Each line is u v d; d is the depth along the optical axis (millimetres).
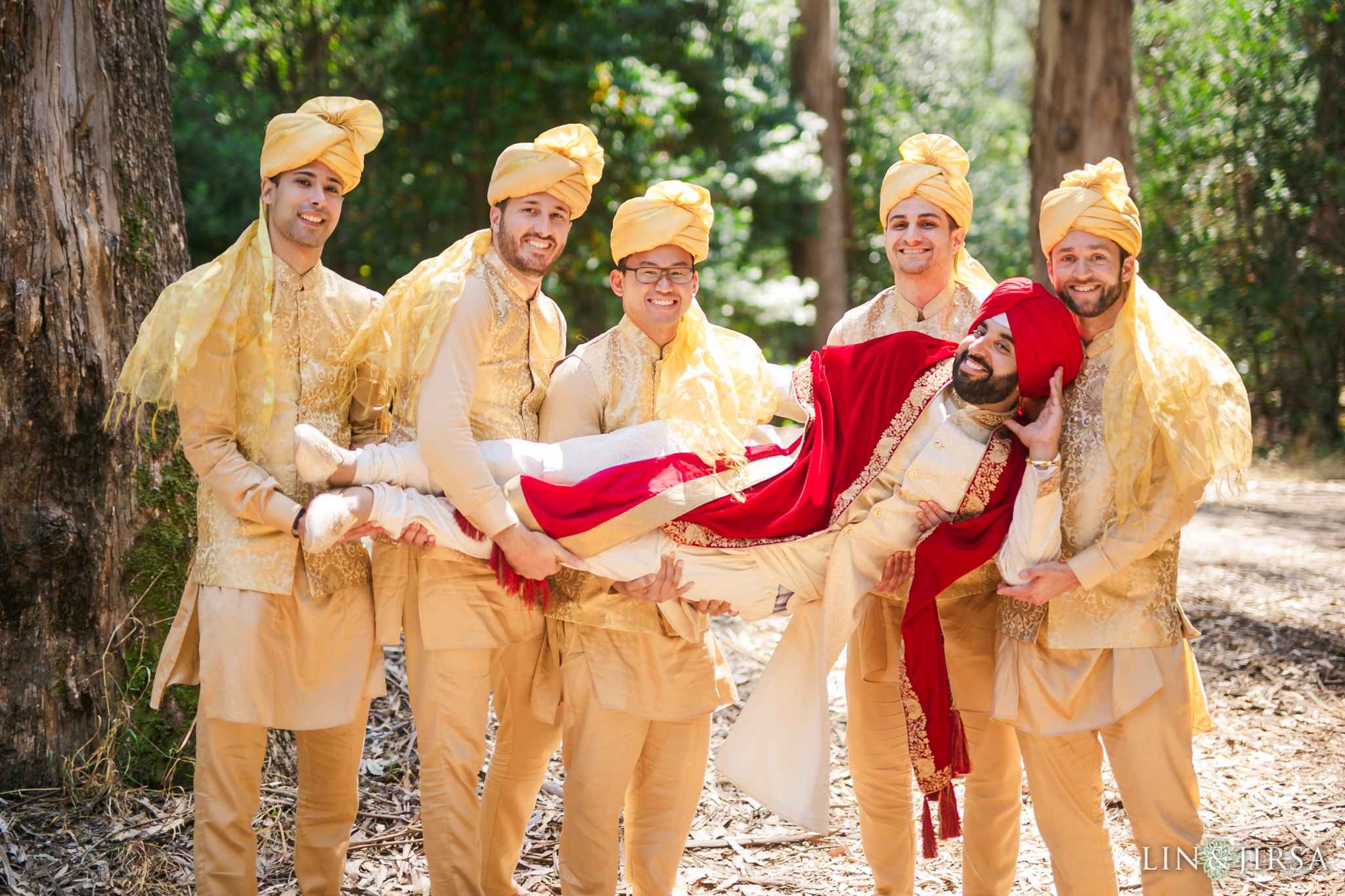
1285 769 4070
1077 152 9727
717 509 2902
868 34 22422
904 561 2895
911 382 2875
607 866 2951
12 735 3475
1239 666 5020
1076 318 2723
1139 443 2604
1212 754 4223
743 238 14984
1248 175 13281
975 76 24969
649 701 2951
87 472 3582
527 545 2801
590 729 2949
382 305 2957
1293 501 9141
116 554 3652
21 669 3484
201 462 2807
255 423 2893
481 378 2945
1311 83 13172
